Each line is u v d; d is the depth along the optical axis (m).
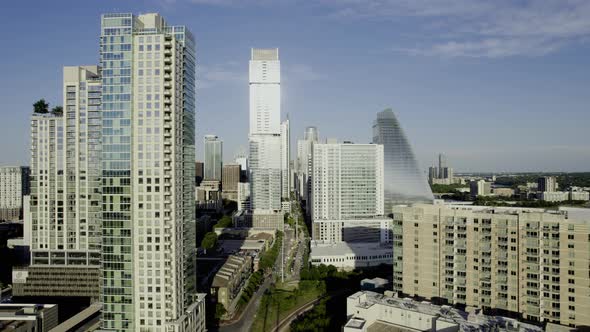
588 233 196.88
